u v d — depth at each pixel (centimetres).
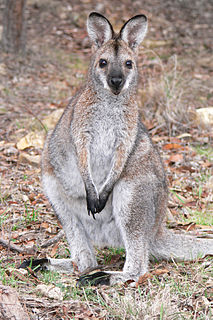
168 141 1082
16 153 995
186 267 632
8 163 955
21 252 653
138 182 621
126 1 2258
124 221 612
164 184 679
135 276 591
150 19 2061
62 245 691
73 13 2092
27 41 1825
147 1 2288
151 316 494
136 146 639
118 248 696
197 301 532
